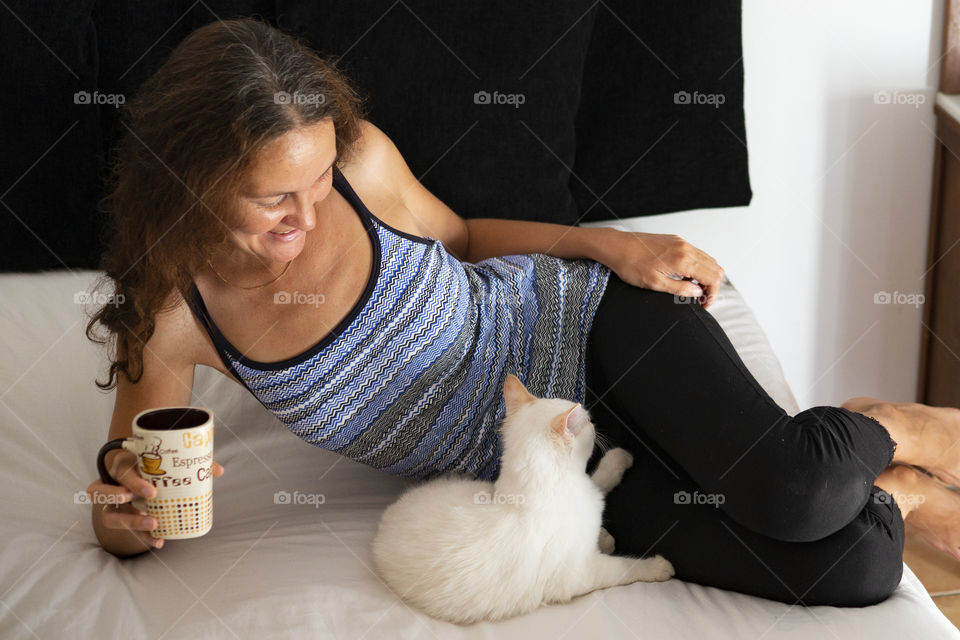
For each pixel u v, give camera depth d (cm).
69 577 103
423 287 109
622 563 107
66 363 141
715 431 106
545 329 121
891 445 108
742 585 105
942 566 155
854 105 179
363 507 123
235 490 127
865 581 101
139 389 111
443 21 158
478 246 141
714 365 110
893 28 175
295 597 100
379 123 159
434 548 102
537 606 103
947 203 180
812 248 186
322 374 107
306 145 92
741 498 102
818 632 97
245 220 95
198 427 95
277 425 139
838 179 183
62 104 152
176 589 103
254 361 107
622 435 121
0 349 141
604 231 128
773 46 175
